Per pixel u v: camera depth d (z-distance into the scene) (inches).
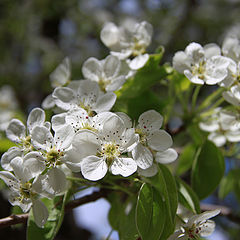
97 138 11.1
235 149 14.4
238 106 12.5
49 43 26.6
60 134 11.2
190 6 25.5
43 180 11.0
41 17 27.5
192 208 11.6
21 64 26.3
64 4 27.6
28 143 11.6
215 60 12.4
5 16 27.2
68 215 17.6
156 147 11.5
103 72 12.8
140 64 12.8
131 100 12.6
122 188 11.8
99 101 11.7
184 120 13.6
